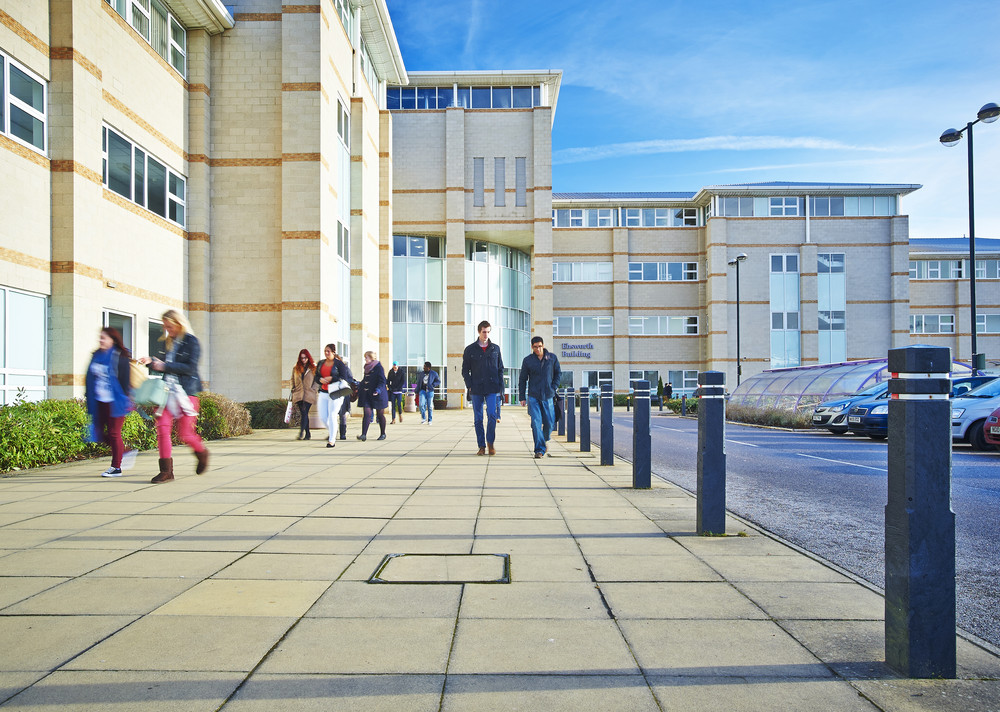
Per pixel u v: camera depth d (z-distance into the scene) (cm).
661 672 279
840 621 340
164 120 1770
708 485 530
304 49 1956
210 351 1942
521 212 3591
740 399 2788
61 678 271
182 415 810
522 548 485
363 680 270
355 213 2609
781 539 518
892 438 288
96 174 1394
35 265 1269
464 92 3691
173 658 291
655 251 4947
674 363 4906
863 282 4600
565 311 4966
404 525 562
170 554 464
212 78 1961
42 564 438
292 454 1162
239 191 1958
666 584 400
